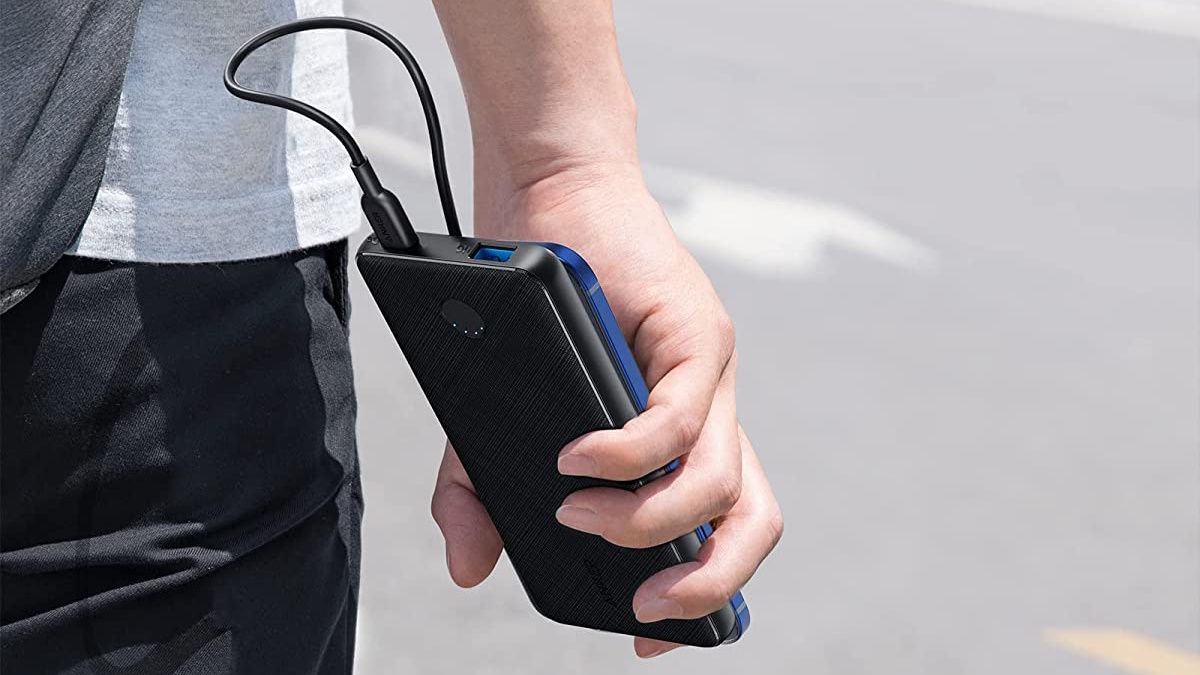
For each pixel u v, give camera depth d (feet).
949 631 9.66
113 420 2.87
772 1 29.22
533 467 2.99
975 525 11.00
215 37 2.97
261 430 3.02
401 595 9.52
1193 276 16.61
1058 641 9.70
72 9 2.68
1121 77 25.72
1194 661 9.62
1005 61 26.35
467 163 13.74
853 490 11.33
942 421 12.59
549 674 8.94
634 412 2.85
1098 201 19.06
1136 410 13.14
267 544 3.05
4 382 2.80
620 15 27.43
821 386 13.05
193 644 2.96
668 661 9.12
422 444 11.07
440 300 2.86
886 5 29.66
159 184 2.90
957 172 19.92
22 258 2.66
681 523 2.86
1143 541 11.02
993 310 15.15
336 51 3.32
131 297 2.87
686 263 3.12
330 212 3.24
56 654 2.88
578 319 2.79
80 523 2.89
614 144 3.22
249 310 3.01
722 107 22.39
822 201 18.17
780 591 9.93
